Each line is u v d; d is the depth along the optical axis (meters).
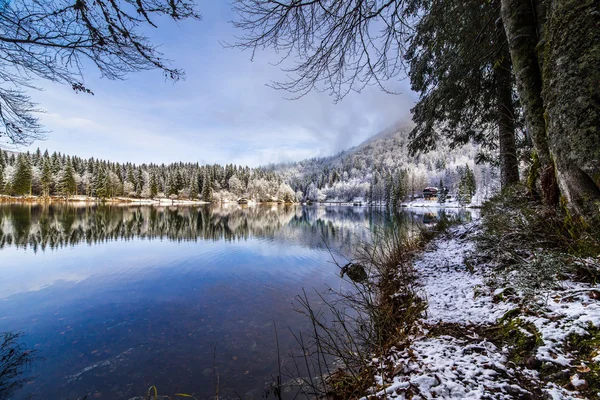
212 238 15.54
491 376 1.61
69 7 2.28
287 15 2.78
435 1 3.97
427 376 1.70
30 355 3.86
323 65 3.25
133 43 2.61
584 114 2.05
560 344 1.66
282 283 7.22
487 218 4.68
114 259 10.17
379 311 3.13
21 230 17.25
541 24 2.68
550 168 3.03
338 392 2.26
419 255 5.68
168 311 5.43
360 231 17.81
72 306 5.74
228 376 3.30
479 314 2.42
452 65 4.99
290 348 3.89
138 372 3.46
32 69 2.78
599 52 1.99
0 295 6.44
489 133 6.91
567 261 2.38
